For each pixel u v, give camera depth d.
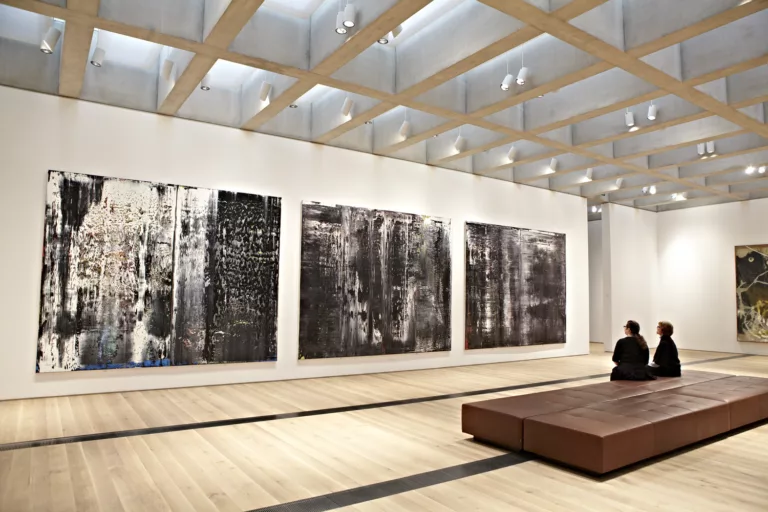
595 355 15.43
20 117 8.08
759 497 4.40
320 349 10.44
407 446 5.75
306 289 10.36
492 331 13.19
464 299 12.77
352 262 10.98
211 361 9.30
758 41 6.80
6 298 7.83
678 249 18.12
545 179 14.95
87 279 8.34
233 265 9.63
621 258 17.36
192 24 6.53
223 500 4.19
